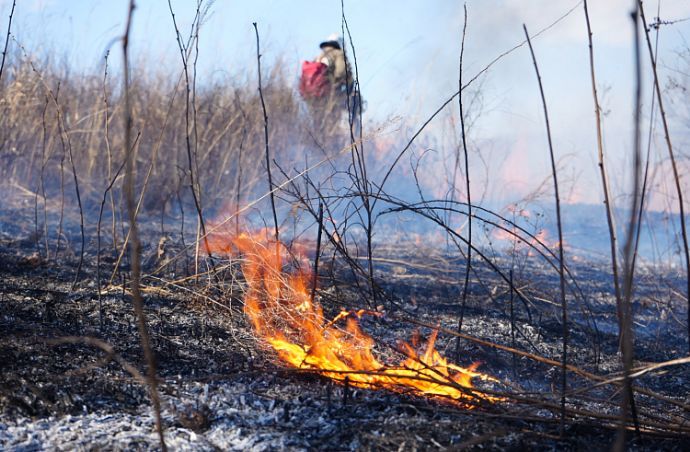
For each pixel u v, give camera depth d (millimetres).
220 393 2201
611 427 2086
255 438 1911
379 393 2273
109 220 5480
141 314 1641
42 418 1979
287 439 1913
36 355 2367
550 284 4449
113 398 2123
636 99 1356
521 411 2139
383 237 5656
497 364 2826
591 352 3127
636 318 3871
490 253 5230
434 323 3311
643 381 2812
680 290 4352
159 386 2213
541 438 2008
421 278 4258
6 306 2912
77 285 3406
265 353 2637
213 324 2941
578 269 5066
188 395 2174
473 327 3318
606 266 5230
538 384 2643
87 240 4625
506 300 3914
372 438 1939
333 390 2285
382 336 3012
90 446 1816
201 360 2502
